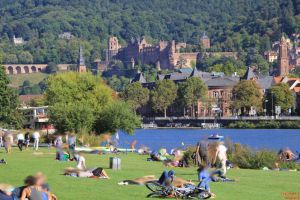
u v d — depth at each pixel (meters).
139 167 110.19
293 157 128.25
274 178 94.50
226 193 78.62
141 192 77.50
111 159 104.56
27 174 94.19
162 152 140.88
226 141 123.81
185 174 99.69
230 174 100.19
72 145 142.50
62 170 99.75
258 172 104.19
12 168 102.88
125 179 89.44
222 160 94.06
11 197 63.91
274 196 76.69
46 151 148.00
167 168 109.19
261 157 117.56
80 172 91.94
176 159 116.56
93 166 109.56
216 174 91.00
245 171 105.88
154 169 106.12
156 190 75.50
